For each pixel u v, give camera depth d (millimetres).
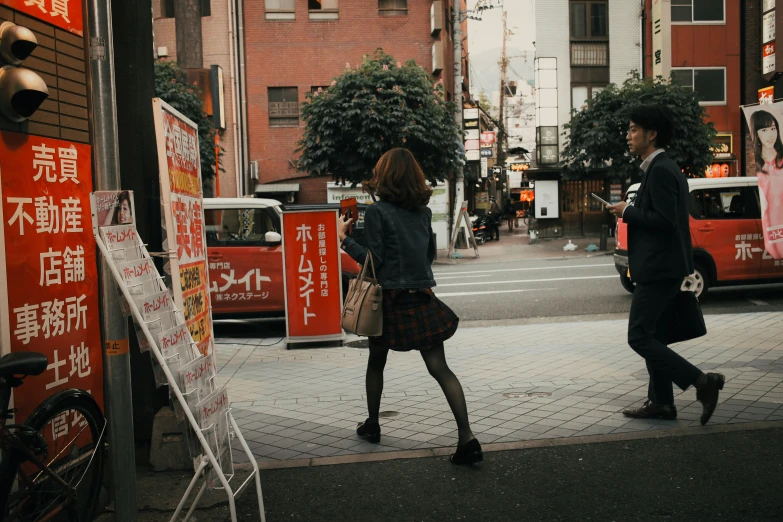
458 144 21062
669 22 27438
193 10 25047
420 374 6367
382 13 26625
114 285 2682
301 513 3334
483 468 3793
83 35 3498
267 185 26312
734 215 10477
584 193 29547
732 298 10945
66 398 2908
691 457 3797
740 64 27688
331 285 8312
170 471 3988
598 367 6266
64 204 3285
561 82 29156
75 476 3066
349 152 19891
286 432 4637
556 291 12438
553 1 28984
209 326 4094
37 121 3117
